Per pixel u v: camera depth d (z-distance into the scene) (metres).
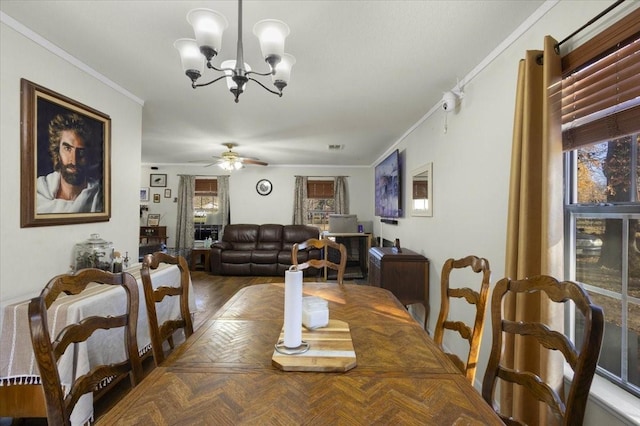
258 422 0.76
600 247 1.34
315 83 2.51
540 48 1.57
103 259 2.19
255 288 2.11
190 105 3.08
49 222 1.97
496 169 1.95
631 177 1.22
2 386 1.65
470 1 1.51
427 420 0.77
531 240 1.46
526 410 1.44
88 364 1.57
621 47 1.13
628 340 1.24
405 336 1.30
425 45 1.91
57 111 2.03
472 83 2.26
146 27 1.77
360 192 7.20
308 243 2.29
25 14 1.66
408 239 3.89
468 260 1.46
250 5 1.55
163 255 1.51
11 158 1.76
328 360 1.03
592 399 1.23
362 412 0.80
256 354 1.12
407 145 3.98
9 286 1.76
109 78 2.46
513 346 1.53
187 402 0.83
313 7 1.56
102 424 0.75
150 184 7.09
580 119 1.30
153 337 1.33
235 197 7.15
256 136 4.37
